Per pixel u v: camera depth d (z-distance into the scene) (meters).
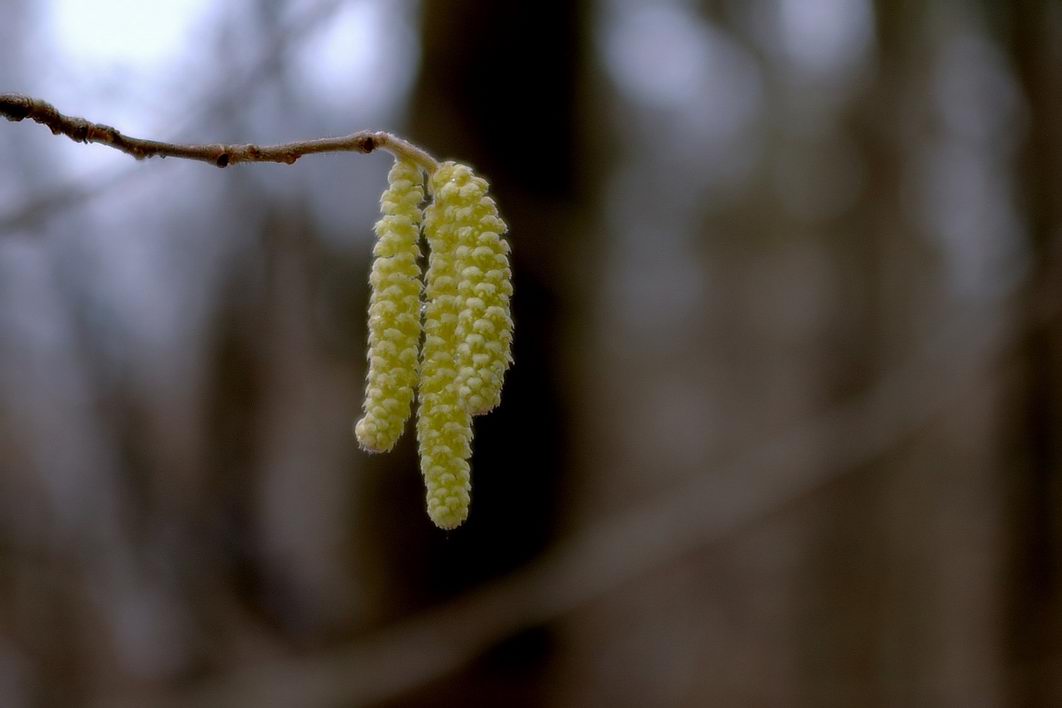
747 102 1.51
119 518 0.98
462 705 0.95
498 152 0.98
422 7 0.98
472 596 0.94
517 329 1.00
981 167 1.24
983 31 1.16
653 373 1.75
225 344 0.98
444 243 0.41
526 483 0.98
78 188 0.63
